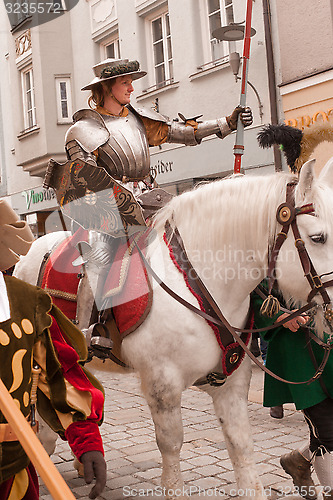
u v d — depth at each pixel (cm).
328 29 643
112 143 284
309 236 241
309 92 641
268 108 653
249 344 276
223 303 263
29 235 168
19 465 161
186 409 518
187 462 380
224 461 380
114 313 272
